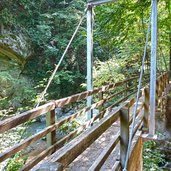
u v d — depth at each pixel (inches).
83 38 465.7
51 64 471.8
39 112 94.6
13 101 376.5
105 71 410.0
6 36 378.3
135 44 427.5
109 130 185.2
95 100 263.6
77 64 490.3
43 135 101.1
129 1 290.8
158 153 249.6
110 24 304.0
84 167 125.3
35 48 461.1
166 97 242.7
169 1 309.0
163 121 223.1
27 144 88.7
